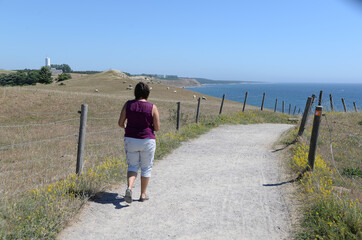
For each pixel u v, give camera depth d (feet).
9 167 27.25
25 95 89.86
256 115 65.62
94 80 248.11
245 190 18.01
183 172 22.11
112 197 16.75
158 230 12.96
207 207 15.42
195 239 12.18
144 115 15.08
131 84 220.64
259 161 25.53
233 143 34.24
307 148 26.14
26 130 53.88
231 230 12.90
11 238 11.32
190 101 135.74
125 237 12.35
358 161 23.18
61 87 196.95
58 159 30.19
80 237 12.29
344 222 12.32
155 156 26.43
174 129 40.86
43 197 14.88
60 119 73.46
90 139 45.42
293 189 17.79
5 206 13.37
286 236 12.29
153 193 17.54
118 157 26.00
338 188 16.60
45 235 12.03
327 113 49.47
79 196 15.83
